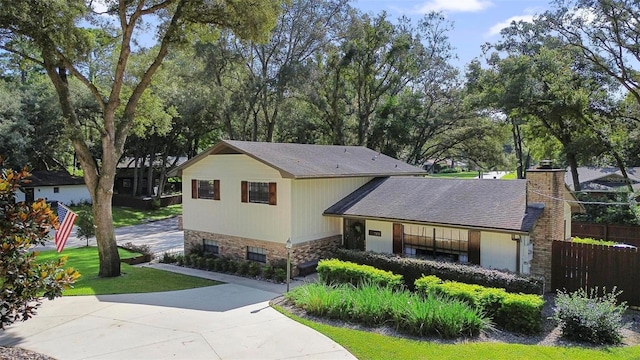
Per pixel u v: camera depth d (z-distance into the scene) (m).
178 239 27.59
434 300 10.43
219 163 18.55
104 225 15.92
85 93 31.91
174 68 33.31
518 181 15.88
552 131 29.34
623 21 25.08
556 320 10.17
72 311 11.46
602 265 12.58
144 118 22.75
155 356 8.38
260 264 17.25
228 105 33.72
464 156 43.44
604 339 9.45
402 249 15.74
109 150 15.81
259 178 17.11
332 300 10.97
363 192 18.59
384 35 37.16
